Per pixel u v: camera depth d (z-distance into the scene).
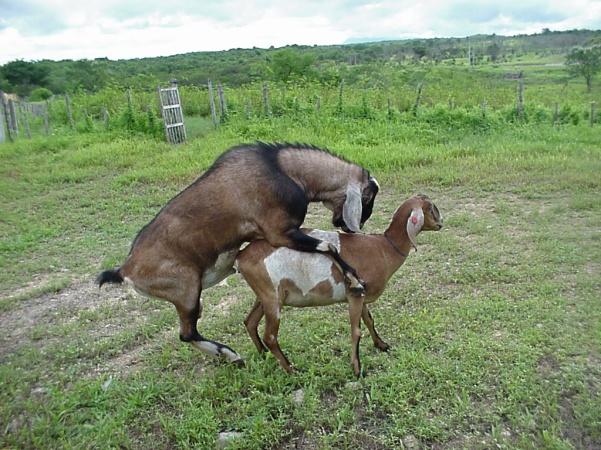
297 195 2.65
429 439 2.29
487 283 3.61
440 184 5.78
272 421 2.41
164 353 3.01
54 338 3.34
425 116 8.88
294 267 2.61
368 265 2.69
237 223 2.64
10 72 27.34
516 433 2.29
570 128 8.58
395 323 3.18
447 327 3.07
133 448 2.38
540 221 4.57
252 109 9.91
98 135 9.63
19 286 4.12
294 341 3.04
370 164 6.44
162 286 2.69
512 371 2.61
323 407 2.52
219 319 3.41
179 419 2.50
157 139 9.17
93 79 24.81
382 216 4.98
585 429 2.28
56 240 5.02
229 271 2.88
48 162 7.97
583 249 3.97
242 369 2.81
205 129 9.65
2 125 10.74
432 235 4.44
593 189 5.30
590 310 3.11
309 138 8.01
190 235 2.63
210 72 23.75
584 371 2.60
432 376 2.62
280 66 16.98
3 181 6.89
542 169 6.00
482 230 4.47
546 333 2.90
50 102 14.65
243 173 2.62
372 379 2.63
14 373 2.91
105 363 3.04
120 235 5.02
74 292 3.97
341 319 3.28
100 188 6.47
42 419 2.53
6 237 5.08
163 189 6.30
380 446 2.28
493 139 7.75
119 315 3.59
